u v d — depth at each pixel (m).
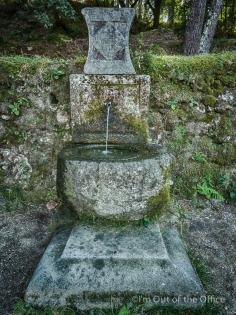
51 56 5.97
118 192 2.86
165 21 11.31
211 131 3.99
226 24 8.52
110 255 2.52
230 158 4.02
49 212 3.62
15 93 3.76
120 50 3.46
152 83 3.88
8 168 3.83
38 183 3.85
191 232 3.27
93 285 2.36
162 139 3.96
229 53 4.14
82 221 3.00
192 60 3.92
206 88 3.93
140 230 2.89
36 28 6.57
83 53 6.09
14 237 3.17
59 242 2.77
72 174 2.90
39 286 2.37
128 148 3.44
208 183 3.95
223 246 3.07
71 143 3.65
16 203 3.71
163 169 2.99
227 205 3.82
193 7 5.92
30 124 3.81
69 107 3.79
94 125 3.62
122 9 3.33
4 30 6.34
